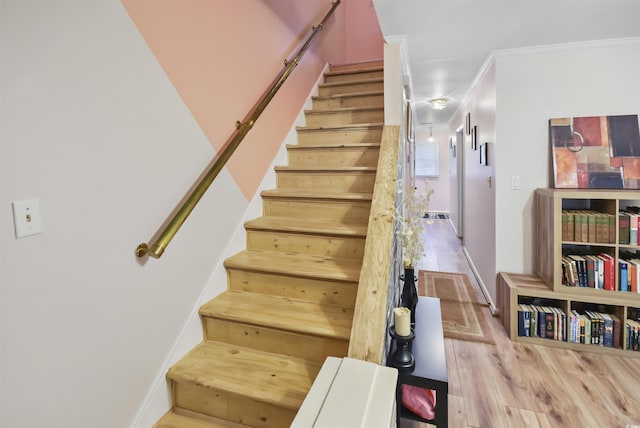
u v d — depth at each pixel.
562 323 2.59
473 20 2.30
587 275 2.53
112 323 1.27
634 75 2.63
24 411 0.99
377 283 1.41
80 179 1.14
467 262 4.98
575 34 2.52
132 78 1.35
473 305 3.42
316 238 2.03
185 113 1.66
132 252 1.36
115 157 1.27
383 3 2.07
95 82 1.19
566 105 2.79
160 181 1.50
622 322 2.47
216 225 1.90
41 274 1.03
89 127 1.17
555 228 2.54
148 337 1.44
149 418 1.43
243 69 2.19
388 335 1.58
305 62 3.22
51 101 1.04
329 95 3.54
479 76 3.57
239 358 1.61
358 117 3.01
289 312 1.69
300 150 2.73
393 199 1.74
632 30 2.45
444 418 1.45
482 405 1.98
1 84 0.92
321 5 3.64
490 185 3.28
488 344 2.67
